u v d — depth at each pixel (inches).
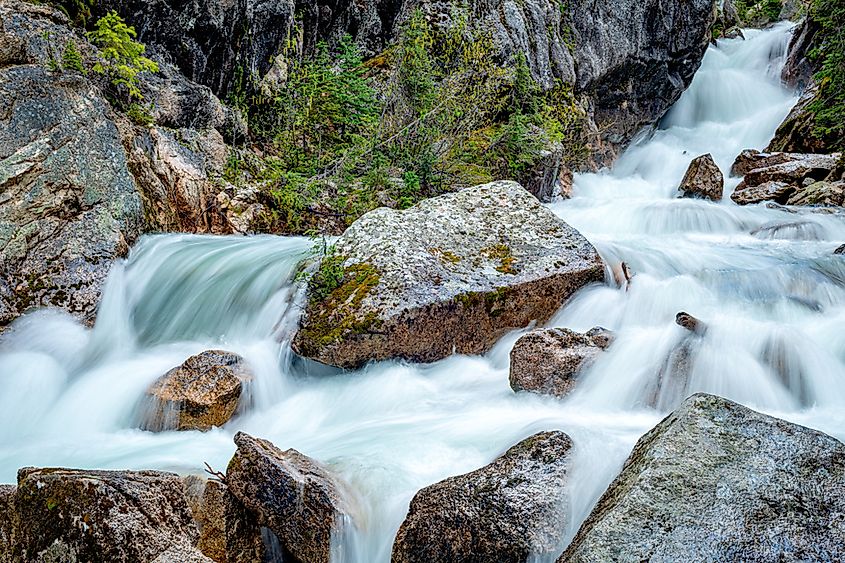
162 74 332.8
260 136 415.8
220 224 318.0
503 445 154.9
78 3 302.8
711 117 855.7
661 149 757.9
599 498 114.1
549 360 189.9
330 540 124.7
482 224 259.1
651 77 746.8
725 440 107.6
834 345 202.1
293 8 442.9
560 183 585.9
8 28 258.4
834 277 261.3
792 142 645.9
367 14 551.8
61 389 213.0
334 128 423.5
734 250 327.6
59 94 259.3
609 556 92.5
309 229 329.1
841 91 614.9
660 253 304.3
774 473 100.8
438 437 165.2
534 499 115.6
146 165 294.5
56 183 245.1
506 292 229.8
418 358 219.3
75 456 173.9
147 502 102.1
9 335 215.6
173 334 245.8
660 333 198.8
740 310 236.4
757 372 183.2
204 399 185.8
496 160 446.3
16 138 239.3
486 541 111.6
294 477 130.6
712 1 785.6
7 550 103.3
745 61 927.0
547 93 586.2
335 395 209.5
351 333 211.3
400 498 134.5
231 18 376.8
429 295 219.0
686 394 180.7
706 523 94.6
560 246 252.2
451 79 456.4
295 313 227.9
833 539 91.4
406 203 355.9
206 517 133.2
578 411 180.5
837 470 100.5
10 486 112.0
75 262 240.2
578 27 660.1
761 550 91.0
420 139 403.9
